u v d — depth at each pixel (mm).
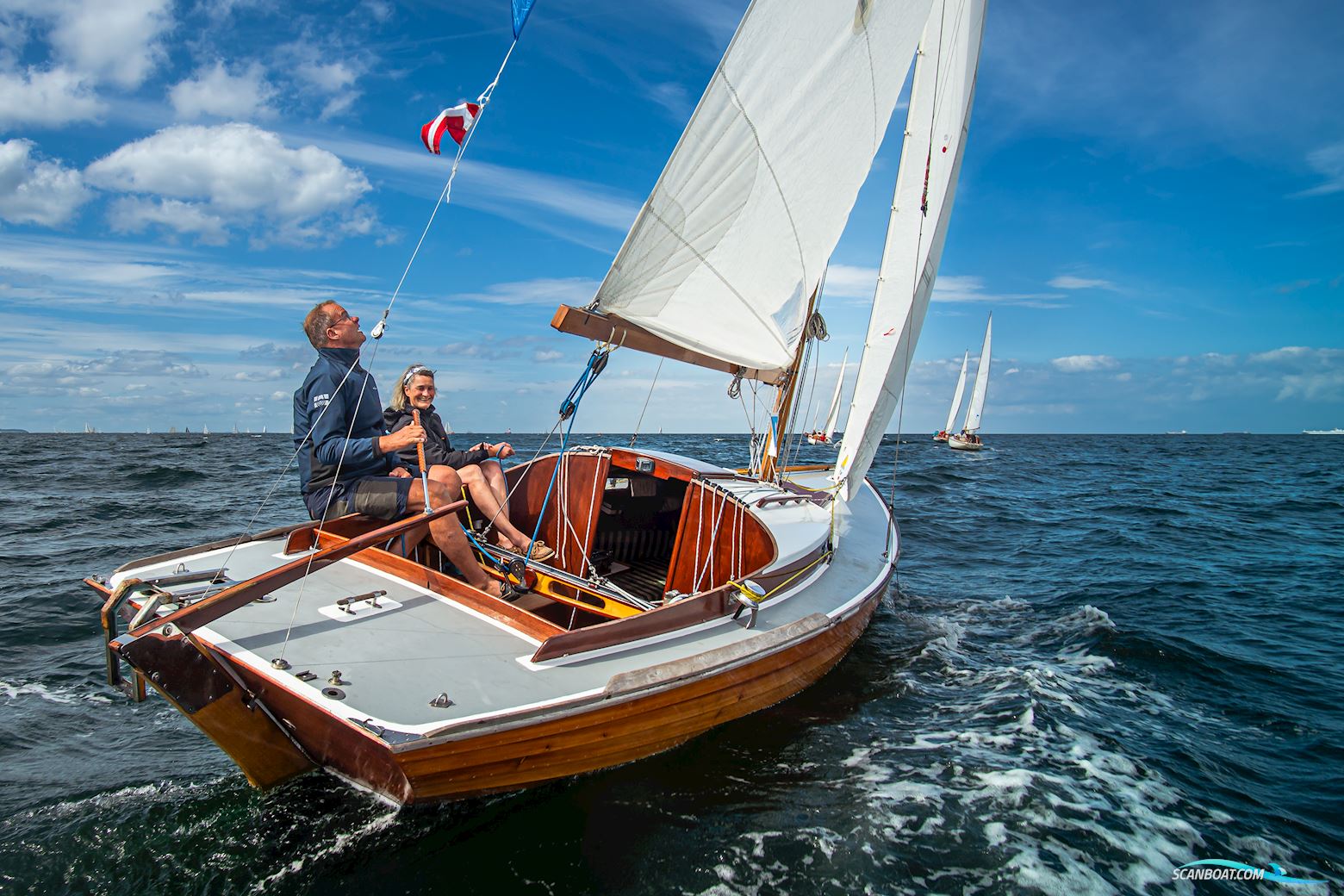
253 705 2629
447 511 3117
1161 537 10234
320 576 3498
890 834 2814
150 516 10336
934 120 5699
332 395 3764
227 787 3039
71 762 3285
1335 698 4387
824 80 4012
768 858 2639
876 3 3977
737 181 3926
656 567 5508
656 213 3652
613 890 2447
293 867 2537
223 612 2537
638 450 5133
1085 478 21953
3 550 7879
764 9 3479
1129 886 2576
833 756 3430
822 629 3811
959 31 5961
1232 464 31266
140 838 2688
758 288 4520
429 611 3184
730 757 3367
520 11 3189
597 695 2648
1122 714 4070
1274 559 8617
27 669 4418
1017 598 6672
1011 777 3283
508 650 2904
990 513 12602
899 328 5766
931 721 3865
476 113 3275
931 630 5574
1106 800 3129
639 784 3064
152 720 3750
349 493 3885
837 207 4684
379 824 2756
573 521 5008
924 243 5789
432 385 4590
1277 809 3119
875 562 5355
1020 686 4391
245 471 18094
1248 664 4926
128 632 2391
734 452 22938
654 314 4062
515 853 2617
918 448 48875
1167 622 5918
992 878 2584
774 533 4469
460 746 2373
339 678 2537
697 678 3016
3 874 2484
